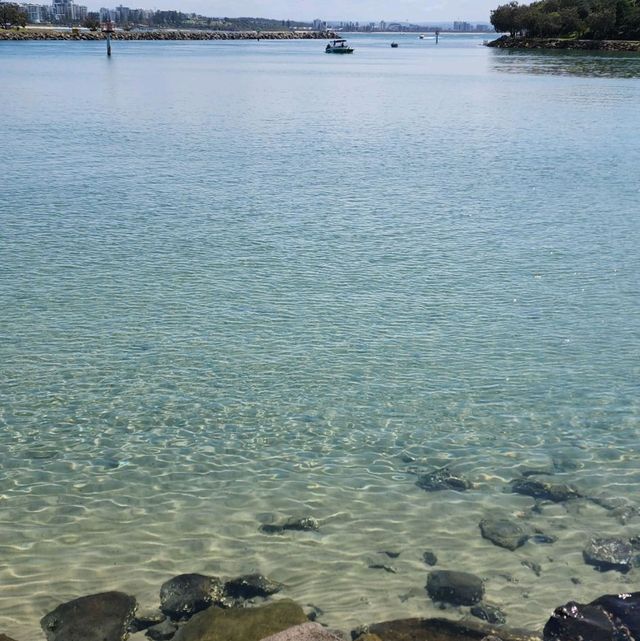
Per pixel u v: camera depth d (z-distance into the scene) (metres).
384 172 32.03
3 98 64.12
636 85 79.12
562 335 14.64
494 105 61.81
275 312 15.70
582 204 25.80
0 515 8.90
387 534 8.57
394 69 119.00
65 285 17.25
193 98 67.25
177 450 10.45
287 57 166.25
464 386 12.43
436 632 6.85
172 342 14.12
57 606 7.31
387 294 16.86
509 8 192.50
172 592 7.45
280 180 30.02
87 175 30.41
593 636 6.75
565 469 9.99
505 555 8.20
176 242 20.88
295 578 7.81
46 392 12.12
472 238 21.52
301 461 10.17
